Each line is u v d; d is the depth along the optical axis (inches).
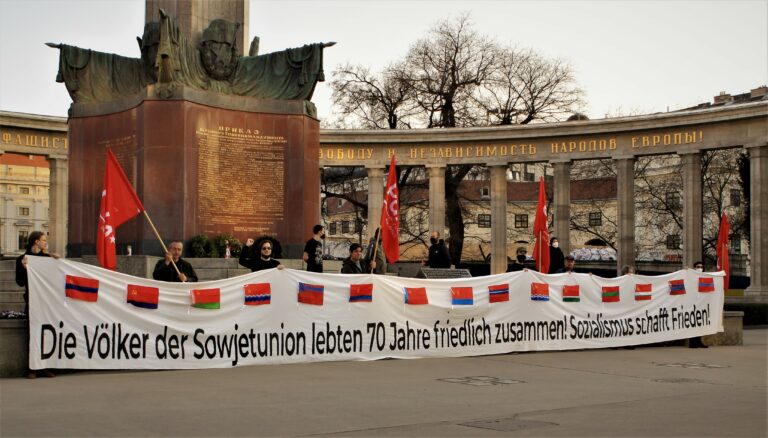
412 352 689.0
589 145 1758.1
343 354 653.3
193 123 842.2
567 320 793.6
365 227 3088.1
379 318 671.1
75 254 888.9
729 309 1376.7
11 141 1722.4
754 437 369.1
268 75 909.2
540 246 852.0
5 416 401.4
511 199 3654.0
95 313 556.4
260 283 616.4
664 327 869.8
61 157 1776.6
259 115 887.7
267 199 885.2
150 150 829.2
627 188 1728.6
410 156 1861.5
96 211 882.8
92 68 909.2
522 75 2390.5
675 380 585.3
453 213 2335.1
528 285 764.0
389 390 504.1
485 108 2364.7
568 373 614.9
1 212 4682.6
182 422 390.6
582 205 3440.0
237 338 606.2
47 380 530.3
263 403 447.8
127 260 793.6
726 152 2647.6
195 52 866.1
